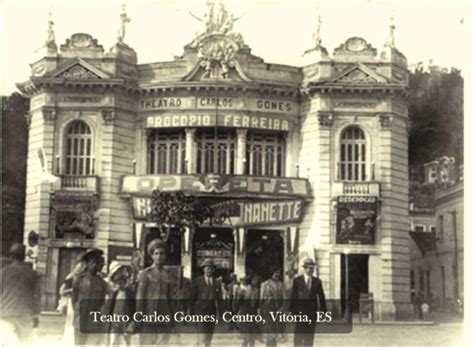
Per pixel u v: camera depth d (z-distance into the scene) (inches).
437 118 1430.9
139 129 1455.5
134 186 1413.6
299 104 1459.2
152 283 1103.6
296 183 1418.6
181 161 1444.4
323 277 1390.3
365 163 1443.2
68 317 1062.4
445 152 1419.8
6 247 1393.9
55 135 1443.2
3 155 1428.4
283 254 1402.6
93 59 1448.1
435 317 1364.4
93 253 1063.6
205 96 1428.4
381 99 1444.4
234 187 1391.5
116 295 1092.5
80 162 1446.9
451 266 1381.6
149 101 1450.5
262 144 1454.2
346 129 1448.1
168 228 1365.7
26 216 1417.3
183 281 1205.7
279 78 1443.2
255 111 1432.1
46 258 1392.7
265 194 1401.3
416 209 1419.8
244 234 1387.8
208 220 1389.0
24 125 1454.2
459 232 1385.3
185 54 1437.0
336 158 1434.5
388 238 1406.3
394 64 1433.3
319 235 1405.0
